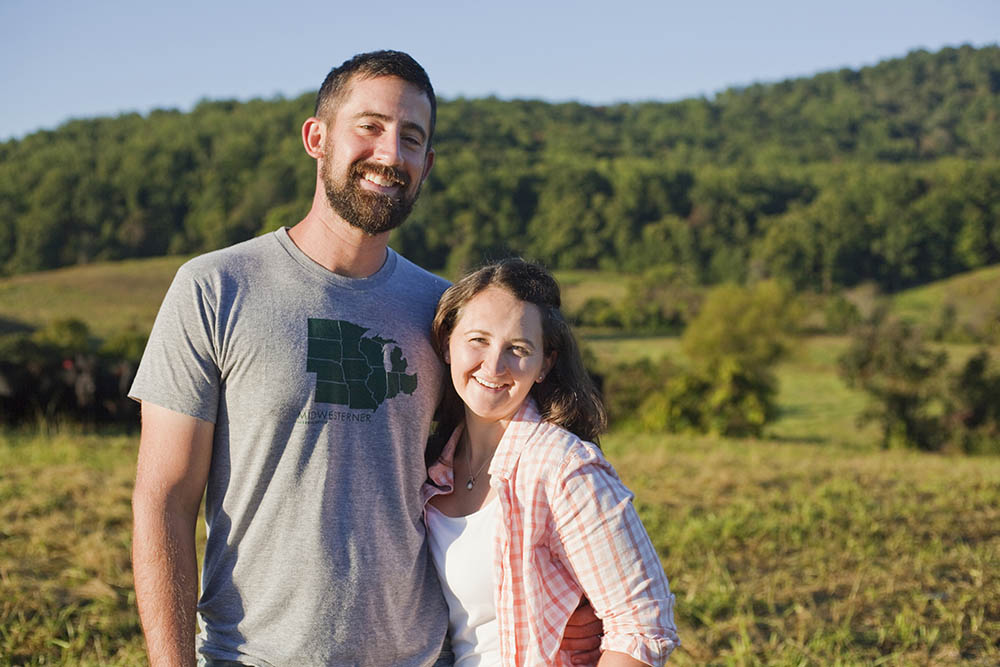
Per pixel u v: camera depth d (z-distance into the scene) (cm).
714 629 485
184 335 211
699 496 828
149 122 13062
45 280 7219
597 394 235
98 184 9112
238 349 211
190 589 208
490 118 16075
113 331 4541
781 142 16350
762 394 2116
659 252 9188
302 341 215
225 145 10094
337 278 226
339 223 227
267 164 9450
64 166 9650
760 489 862
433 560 231
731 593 539
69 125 12938
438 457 245
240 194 9162
